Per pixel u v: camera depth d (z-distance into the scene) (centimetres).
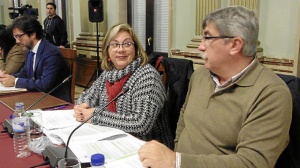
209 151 121
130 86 159
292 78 114
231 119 115
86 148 121
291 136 111
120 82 163
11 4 854
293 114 110
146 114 149
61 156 110
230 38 112
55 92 245
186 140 131
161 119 163
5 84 236
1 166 111
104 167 104
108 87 169
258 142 102
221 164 100
